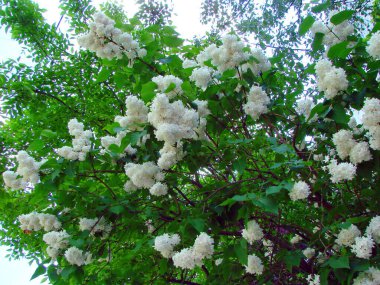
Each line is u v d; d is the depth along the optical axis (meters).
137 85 3.25
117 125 2.84
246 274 3.15
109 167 3.31
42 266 2.89
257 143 2.86
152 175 2.77
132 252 3.33
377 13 5.04
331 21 2.55
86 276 3.44
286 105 3.41
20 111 4.91
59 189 3.07
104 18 2.93
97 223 3.06
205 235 2.29
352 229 2.34
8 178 3.04
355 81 2.67
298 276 3.34
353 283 2.34
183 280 3.59
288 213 3.82
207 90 2.95
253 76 2.96
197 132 2.84
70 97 5.40
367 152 2.36
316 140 3.04
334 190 3.34
